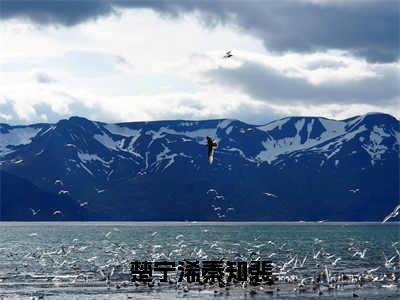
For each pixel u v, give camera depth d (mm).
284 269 104750
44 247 190875
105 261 129625
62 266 117250
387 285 90312
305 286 88125
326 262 130750
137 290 84500
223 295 80750
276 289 85562
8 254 152500
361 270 113938
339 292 84250
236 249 171000
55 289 86000
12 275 102750
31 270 110688
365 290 86062
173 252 149250
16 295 80938
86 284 90562
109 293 82125
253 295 80812
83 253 154875
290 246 195250
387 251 172500
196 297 79188
